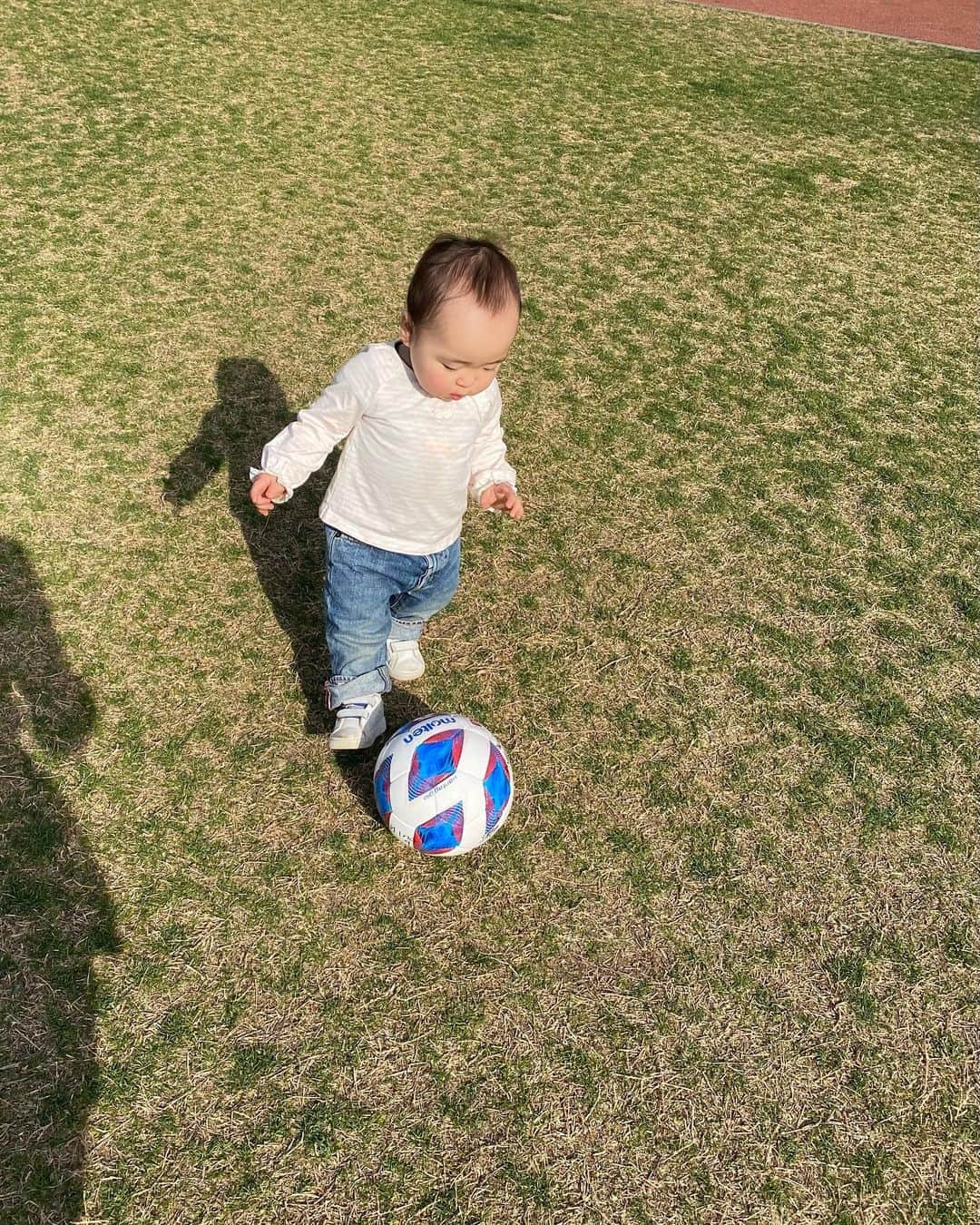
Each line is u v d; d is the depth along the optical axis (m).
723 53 9.51
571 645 3.27
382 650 2.83
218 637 3.17
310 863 2.59
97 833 2.60
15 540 3.42
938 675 3.27
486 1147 2.12
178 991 2.31
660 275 5.42
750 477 4.04
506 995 2.37
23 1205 1.96
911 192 6.67
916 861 2.72
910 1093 2.26
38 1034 2.21
